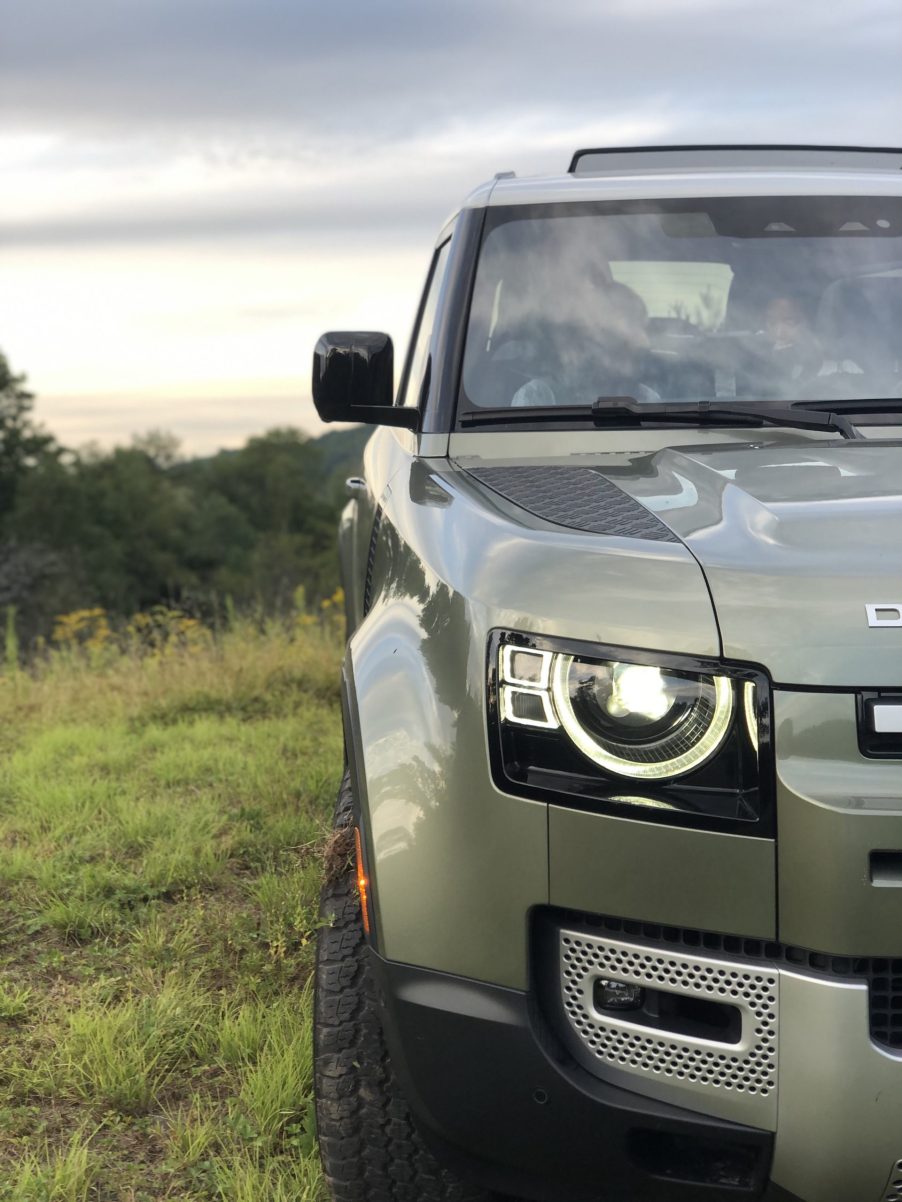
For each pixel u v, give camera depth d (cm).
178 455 12075
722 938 179
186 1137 260
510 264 311
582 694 183
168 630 812
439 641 201
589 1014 187
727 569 187
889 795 171
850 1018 172
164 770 520
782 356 296
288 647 750
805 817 172
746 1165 184
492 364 297
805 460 240
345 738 248
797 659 176
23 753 566
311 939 348
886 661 175
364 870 205
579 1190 193
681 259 310
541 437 280
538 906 186
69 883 397
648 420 281
